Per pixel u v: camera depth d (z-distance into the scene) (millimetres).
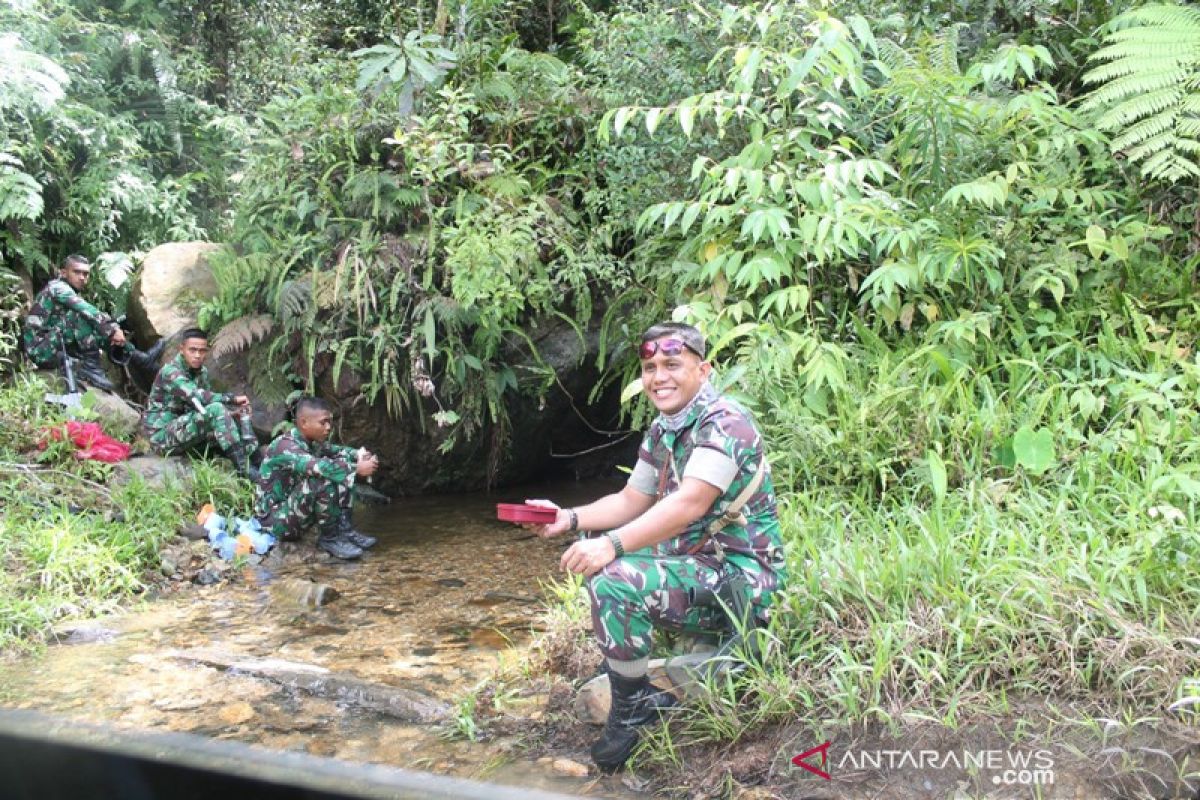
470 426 5922
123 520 4754
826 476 3834
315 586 4137
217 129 8914
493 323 5648
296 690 3094
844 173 4121
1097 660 2529
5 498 4703
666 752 2518
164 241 8281
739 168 4215
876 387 4023
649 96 5391
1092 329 4520
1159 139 4336
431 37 5812
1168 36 4473
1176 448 3518
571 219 5945
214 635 3715
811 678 2627
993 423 3740
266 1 9867
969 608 2678
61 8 8641
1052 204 4629
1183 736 2295
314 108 6059
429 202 5711
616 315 5984
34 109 7359
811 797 2277
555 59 6605
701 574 2625
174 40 9258
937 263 4223
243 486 5461
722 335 4297
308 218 6172
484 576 4438
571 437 6523
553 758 2609
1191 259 4469
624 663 2510
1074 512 3279
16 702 3018
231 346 5711
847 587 2893
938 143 4547
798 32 4832
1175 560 2824
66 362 6355
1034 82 5418
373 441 5930
